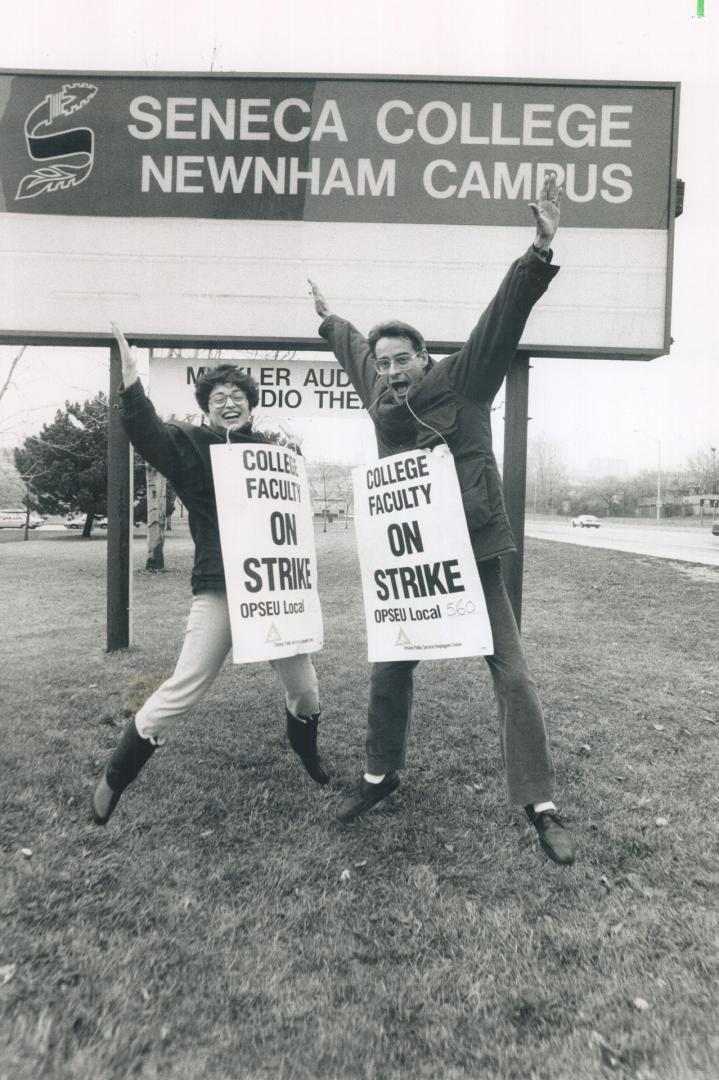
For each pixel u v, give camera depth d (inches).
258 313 184.9
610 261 180.5
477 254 181.5
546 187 93.2
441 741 149.3
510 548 103.5
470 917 90.5
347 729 156.5
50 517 945.5
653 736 161.6
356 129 180.9
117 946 83.4
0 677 192.7
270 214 182.9
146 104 182.5
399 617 106.2
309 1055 69.1
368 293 182.9
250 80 180.7
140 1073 66.4
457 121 180.1
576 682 213.2
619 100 178.2
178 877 97.1
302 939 85.9
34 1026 71.2
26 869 97.5
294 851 104.4
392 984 79.0
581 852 106.5
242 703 171.2
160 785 123.7
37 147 183.8
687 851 107.7
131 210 183.9
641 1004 75.9
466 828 112.3
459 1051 69.9
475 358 101.7
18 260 184.9
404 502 106.2
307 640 109.7
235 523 103.5
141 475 689.6
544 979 80.1
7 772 128.1
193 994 76.5
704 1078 66.8
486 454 105.0
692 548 836.0
